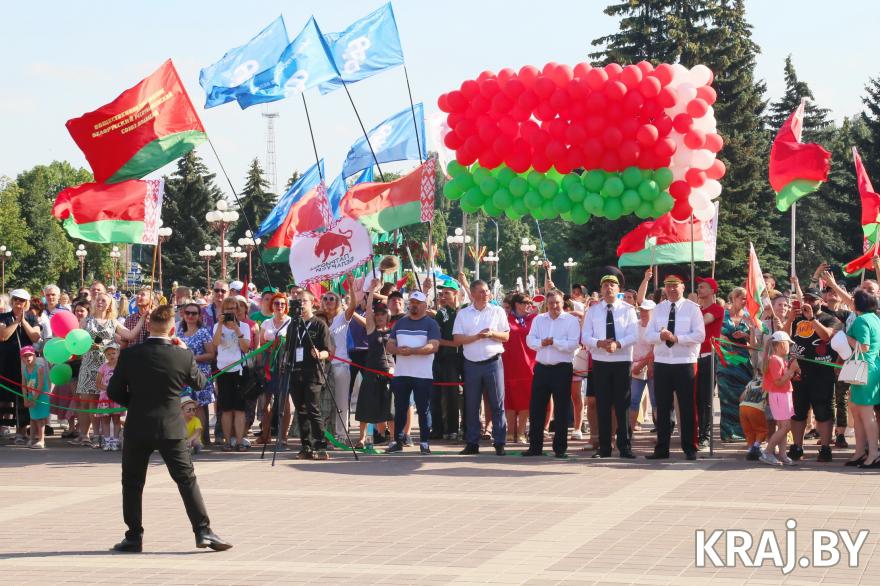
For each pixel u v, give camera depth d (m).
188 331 16.30
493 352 15.28
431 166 18.55
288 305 16.41
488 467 13.94
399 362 15.63
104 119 16.44
